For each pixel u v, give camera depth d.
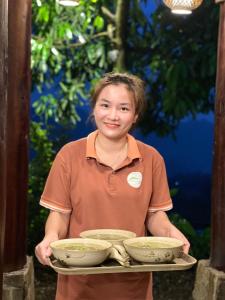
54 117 7.68
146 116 7.79
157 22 7.49
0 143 2.37
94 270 1.98
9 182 4.09
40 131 7.07
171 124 8.09
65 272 1.96
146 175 2.36
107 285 2.30
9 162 4.08
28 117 4.18
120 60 7.53
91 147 2.31
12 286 4.11
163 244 2.17
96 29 7.64
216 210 4.62
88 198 2.29
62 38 6.89
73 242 2.12
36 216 6.45
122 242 2.16
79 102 7.45
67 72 7.36
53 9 6.68
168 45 7.48
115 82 2.26
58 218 2.31
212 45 7.05
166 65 7.47
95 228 2.29
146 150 2.40
